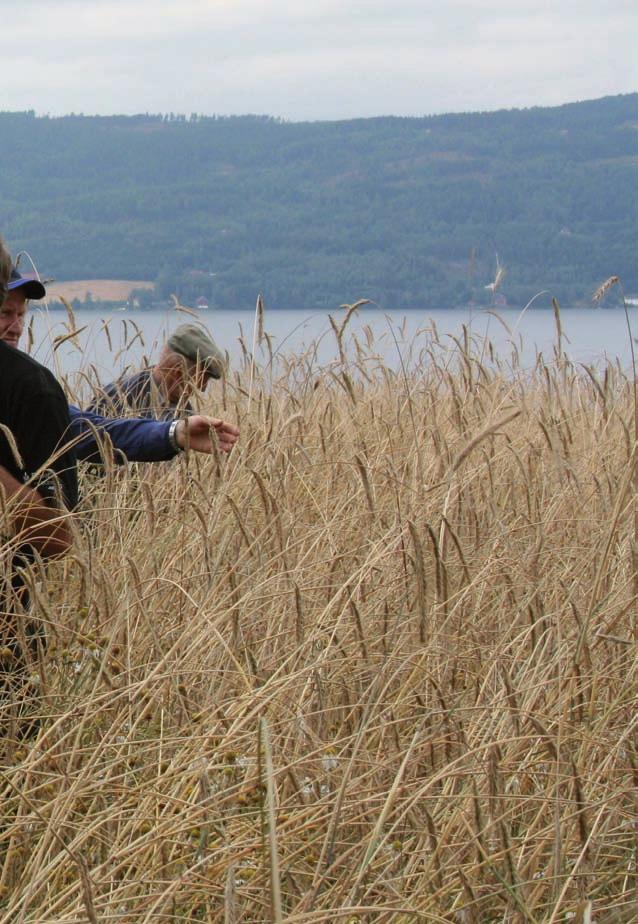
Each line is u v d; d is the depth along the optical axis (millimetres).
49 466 4008
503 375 7363
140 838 2928
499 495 5688
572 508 5379
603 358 8078
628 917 3109
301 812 3055
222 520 4758
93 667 3639
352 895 2732
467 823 3146
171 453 5031
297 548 4730
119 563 4445
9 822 3248
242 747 3395
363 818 3361
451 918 3062
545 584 4605
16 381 3986
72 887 2814
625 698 3844
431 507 4848
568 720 3732
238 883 2875
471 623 4309
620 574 4559
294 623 4309
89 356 6750
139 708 3637
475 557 4762
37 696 3656
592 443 6160
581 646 3795
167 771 3152
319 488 5398
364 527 5027
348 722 3889
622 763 3732
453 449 5574
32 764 3107
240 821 3188
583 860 3156
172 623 4297
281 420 6055
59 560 4125
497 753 3199
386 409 6820
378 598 4379
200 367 6449
